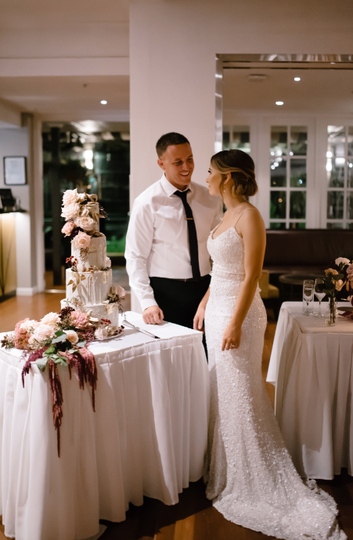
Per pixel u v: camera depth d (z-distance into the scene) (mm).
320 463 2441
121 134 8945
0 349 2078
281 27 3791
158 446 2145
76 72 4980
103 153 9773
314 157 5316
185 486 2322
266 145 5180
